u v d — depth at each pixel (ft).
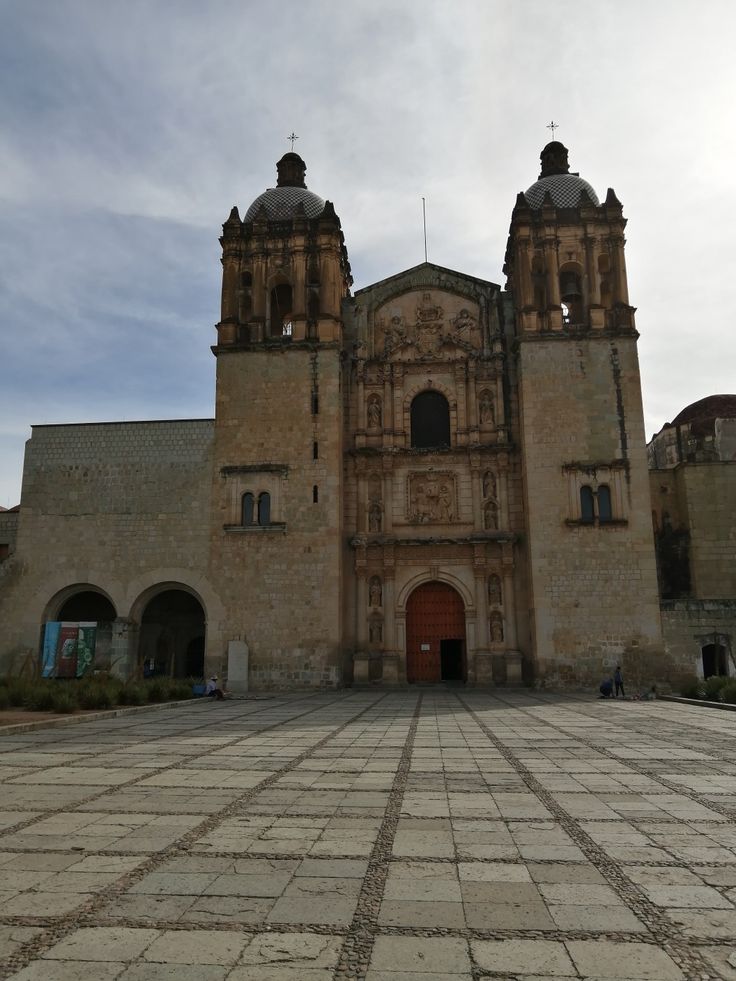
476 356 148.15
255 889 23.66
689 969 17.99
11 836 30.07
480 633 136.67
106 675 118.11
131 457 141.59
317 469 137.59
